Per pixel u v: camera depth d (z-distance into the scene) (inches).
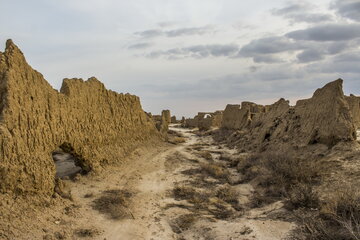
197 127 2876.5
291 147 1019.9
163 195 773.3
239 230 547.2
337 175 711.1
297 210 576.7
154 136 1540.4
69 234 536.7
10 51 636.1
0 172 542.3
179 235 576.7
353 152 797.2
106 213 641.6
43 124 671.8
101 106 1011.3
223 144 1656.0
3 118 577.0
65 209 615.8
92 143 904.3
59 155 1139.9
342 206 513.7
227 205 711.7
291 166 799.1
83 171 881.5
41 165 627.2
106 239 546.6
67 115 780.6
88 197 712.4
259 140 1318.9
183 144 1674.5
